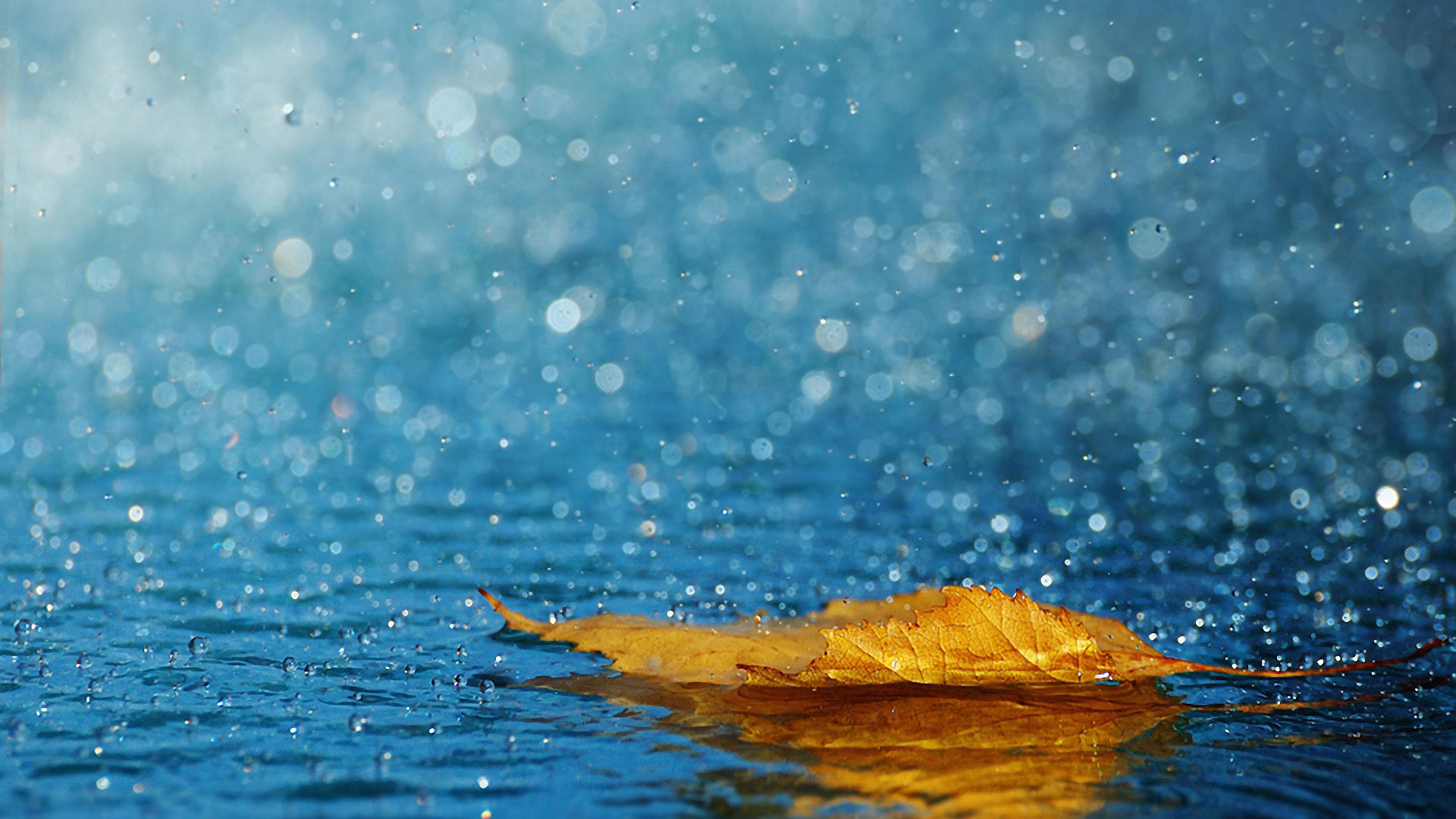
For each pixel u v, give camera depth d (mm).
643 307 9430
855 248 10398
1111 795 1822
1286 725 2193
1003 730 2137
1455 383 7398
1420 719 2230
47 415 6297
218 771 1869
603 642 2660
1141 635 2855
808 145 11617
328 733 2059
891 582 3408
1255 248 9984
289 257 9586
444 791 1801
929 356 8336
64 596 3033
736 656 2566
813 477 5254
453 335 8695
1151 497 4855
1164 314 9047
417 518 4289
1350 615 3064
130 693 2260
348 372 7668
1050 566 3652
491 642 2678
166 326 8477
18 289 8961
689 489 4938
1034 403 7156
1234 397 7262
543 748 2002
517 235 10367
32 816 1681
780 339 8758
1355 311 7613
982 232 10508
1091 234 10328
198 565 3457
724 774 1887
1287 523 4359
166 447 5660
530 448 5855
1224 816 1742
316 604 3006
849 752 2010
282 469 5242
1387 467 5461
